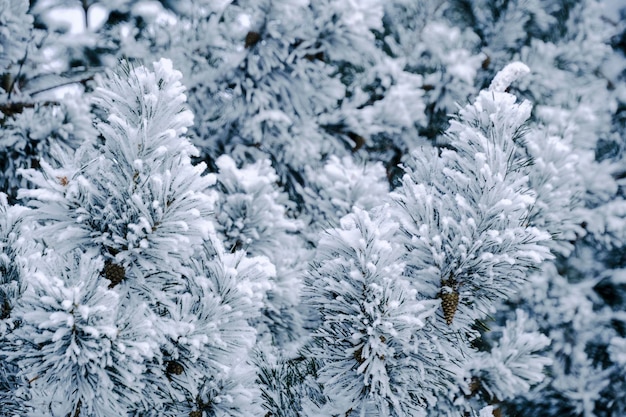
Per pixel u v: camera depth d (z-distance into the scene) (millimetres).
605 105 6270
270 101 4566
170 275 2537
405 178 2600
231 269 2537
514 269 2568
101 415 2471
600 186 5309
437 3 6406
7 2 3393
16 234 2543
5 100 3807
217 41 4555
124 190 2473
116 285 2492
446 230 2557
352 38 4270
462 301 2600
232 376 2639
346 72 5844
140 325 2447
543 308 5480
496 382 3033
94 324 2424
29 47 4051
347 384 2598
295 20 4266
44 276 2408
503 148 2586
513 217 2555
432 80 5781
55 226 2457
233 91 4566
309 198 3904
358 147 5262
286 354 2908
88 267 2449
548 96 5895
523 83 5824
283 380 2814
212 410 2619
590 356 5738
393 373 2578
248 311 2551
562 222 2900
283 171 4824
